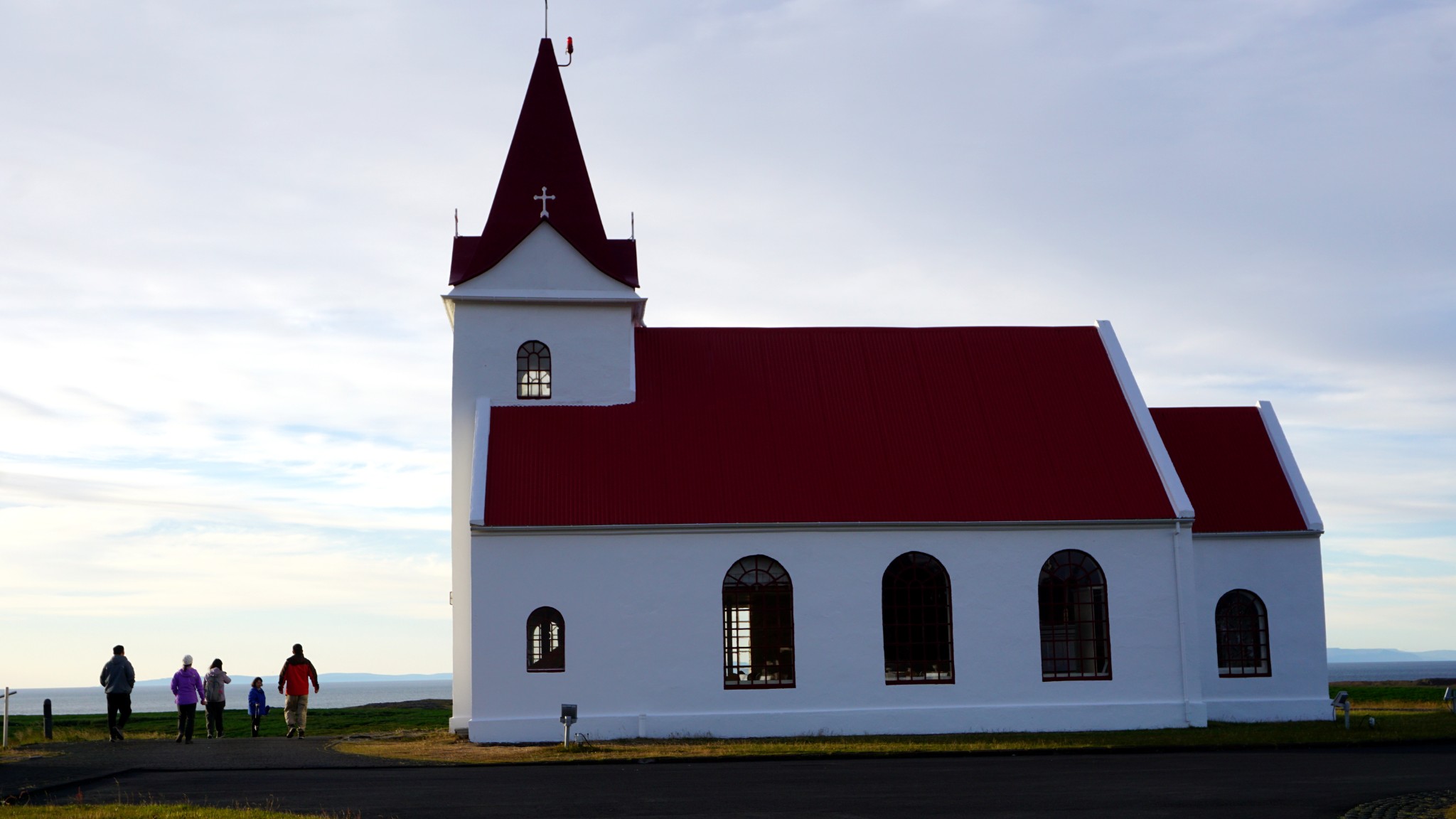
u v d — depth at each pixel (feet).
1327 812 56.80
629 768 80.38
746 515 104.68
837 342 122.21
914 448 111.75
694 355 119.96
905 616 105.19
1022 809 58.13
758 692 102.42
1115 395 118.01
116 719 108.06
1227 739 93.45
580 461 108.78
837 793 64.80
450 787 69.05
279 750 94.07
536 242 118.32
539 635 105.19
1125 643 105.70
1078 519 106.01
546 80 124.26
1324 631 113.09
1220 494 116.26
